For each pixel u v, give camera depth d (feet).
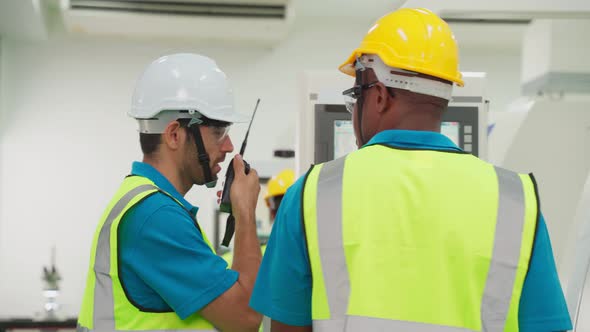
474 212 4.00
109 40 21.58
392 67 4.30
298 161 6.77
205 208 21.20
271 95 22.08
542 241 4.01
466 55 22.80
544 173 7.94
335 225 4.05
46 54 21.42
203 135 5.79
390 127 4.34
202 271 5.31
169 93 5.74
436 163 4.12
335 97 6.70
